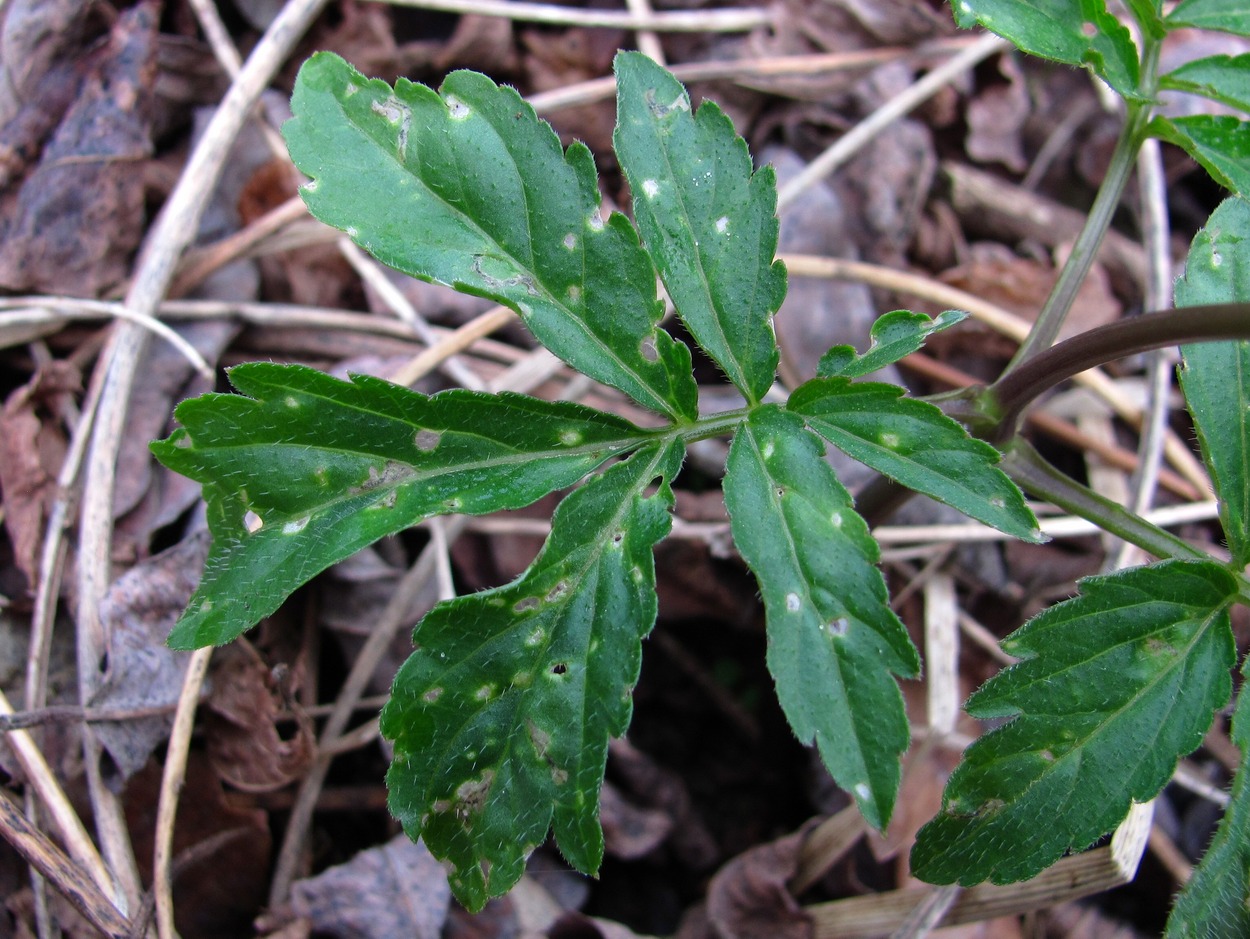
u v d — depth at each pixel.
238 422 0.10
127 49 0.16
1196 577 0.11
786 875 0.16
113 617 0.14
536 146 0.11
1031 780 0.11
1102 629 0.11
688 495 0.17
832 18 0.20
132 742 0.14
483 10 0.18
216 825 0.14
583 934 0.15
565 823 0.10
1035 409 0.18
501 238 0.11
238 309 0.16
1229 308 0.10
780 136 0.20
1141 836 0.13
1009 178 0.20
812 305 0.18
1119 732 0.11
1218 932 0.11
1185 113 0.19
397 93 0.11
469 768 0.10
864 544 0.10
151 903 0.13
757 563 0.10
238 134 0.17
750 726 0.18
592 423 0.11
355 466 0.11
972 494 0.10
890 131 0.19
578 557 0.11
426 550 0.16
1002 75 0.20
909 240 0.19
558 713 0.10
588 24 0.19
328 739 0.15
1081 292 0.19
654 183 0.11
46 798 0.13
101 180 0.16
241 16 0.18
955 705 0.17
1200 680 0.11
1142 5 0.12
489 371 0.17
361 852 0.14
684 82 0.19
